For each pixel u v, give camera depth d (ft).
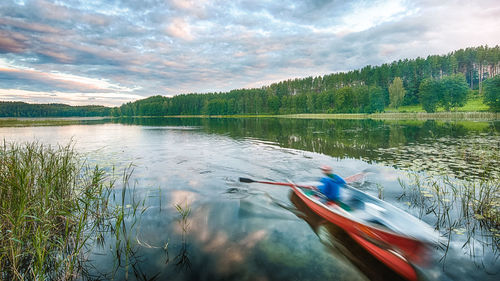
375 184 20.49
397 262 10.62
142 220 14.47
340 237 12.82
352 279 9.70
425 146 36.96
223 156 33.76
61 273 10.02
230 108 313.94
